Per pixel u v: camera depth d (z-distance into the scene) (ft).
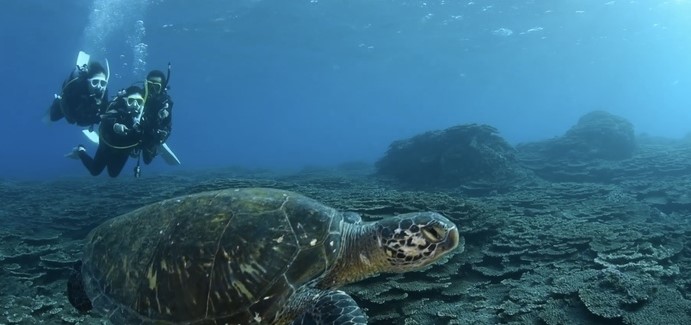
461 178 52.75
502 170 52.60
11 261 27.27
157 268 12.25
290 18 124.67
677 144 88.48
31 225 36.11
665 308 16.26
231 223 12.47
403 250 12.62
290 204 13.21
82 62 31.53
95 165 29.60
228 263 11.77
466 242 25.53
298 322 11.26
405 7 113.19
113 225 14.39
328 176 66.49
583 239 24.25
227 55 185.78
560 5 113.29
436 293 20.24
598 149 63.62
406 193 33.50
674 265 21.01
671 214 37.14
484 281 21.84
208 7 113.29
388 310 18.66
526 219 29.96
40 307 20.47
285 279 11.79
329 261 12.52
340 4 110.83
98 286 13.14
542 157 63.93
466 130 56.70
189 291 11.68
